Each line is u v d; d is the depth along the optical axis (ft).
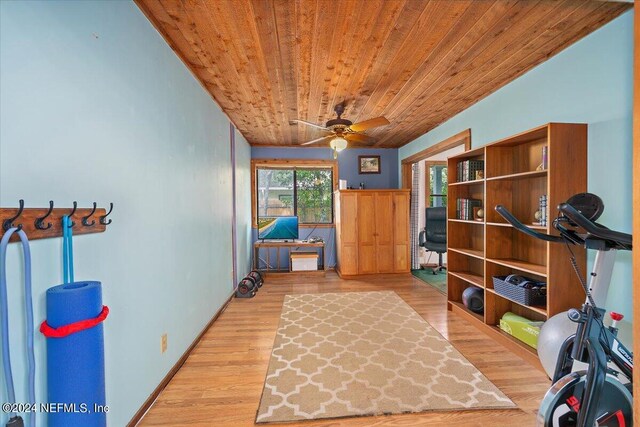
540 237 4.73
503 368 7.26
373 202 17.11
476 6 5.82
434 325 9.94
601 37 6.57
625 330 6.13
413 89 9.91
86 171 4.25
